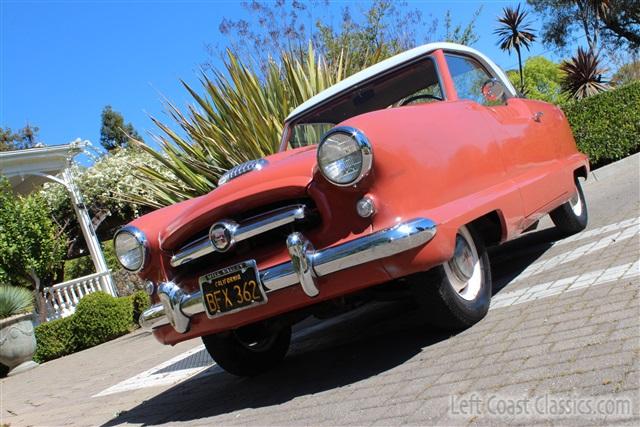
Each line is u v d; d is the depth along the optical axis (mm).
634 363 2240
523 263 4824
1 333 9703
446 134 3373
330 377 3400
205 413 3549
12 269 11750
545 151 4668
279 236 3201
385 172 2934
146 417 3936
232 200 3168
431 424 2273
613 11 31734
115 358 8062
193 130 7637
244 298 3176
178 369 5418
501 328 3143
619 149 12047
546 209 4383
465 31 15016
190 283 3441
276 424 2865
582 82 20828
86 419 4473
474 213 3238
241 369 4055
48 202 17312
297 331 5441
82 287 14375
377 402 2695
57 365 9445
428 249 2900
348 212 2971
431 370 2871
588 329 2723
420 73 4176
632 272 3398
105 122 50906
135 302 11461
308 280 2969
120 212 18172
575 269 3959
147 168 8000
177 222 3416
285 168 3160
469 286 3414
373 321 4578
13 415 5637
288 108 7520
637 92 12094
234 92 7391
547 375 2381
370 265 2891
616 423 1898
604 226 5309
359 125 2973
